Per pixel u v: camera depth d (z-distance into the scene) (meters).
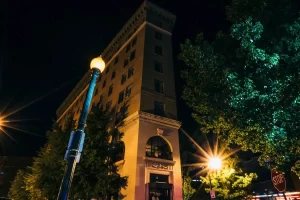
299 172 9.23
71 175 5.34
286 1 10.30
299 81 8.65
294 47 9.37
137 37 30.34
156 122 22.31
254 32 9.69
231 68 10.69
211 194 17.56
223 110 10.88
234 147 21.59
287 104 8.89
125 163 20.67
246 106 9.45
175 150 22.17
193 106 13.12
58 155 18.98
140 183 18.64
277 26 10.03
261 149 10.85
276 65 9.50
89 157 18.19
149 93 23.81
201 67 11.30
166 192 19.69
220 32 12.66
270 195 20.08
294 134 8.99
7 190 48.75
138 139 20.34
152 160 20.17
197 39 12.43
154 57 27.25
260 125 9.26
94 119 20.95
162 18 31.95
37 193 21.36
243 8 11.23
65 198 5.00
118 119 25.17
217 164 19.02
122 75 29.47
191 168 28.75
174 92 26.05
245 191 18.50
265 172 23.55
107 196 19.75
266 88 9.43
